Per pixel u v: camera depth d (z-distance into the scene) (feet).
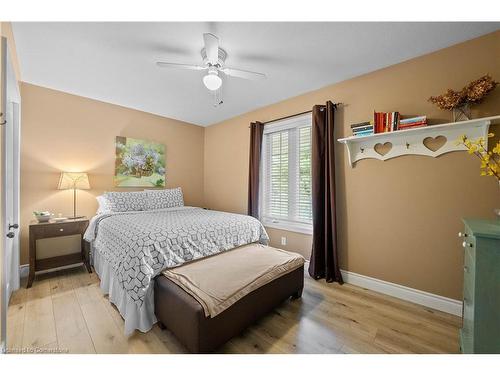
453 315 6.24
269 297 5.92
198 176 14.48
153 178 12.32
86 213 10.11
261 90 9.37
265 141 11.43
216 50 5.66
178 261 5.99
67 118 9.57
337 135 8.70
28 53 6.70
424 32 5.77
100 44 6.27
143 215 8.99
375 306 6.71
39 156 8.93
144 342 5.02
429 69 6.68
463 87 6.07
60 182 8.91
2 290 4.50
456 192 6.29
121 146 11.13
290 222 10.46
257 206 11.16
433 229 6.65
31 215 8.73
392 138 7.34
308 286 8.06
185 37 5.97
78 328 5.47
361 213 8.09
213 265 6.15
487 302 3.63
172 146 13.15
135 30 5.69
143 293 5.20
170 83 8.69
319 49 6.53
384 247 7.57
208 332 4.45
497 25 5.49
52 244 8.97
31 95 8.73
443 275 6.48
